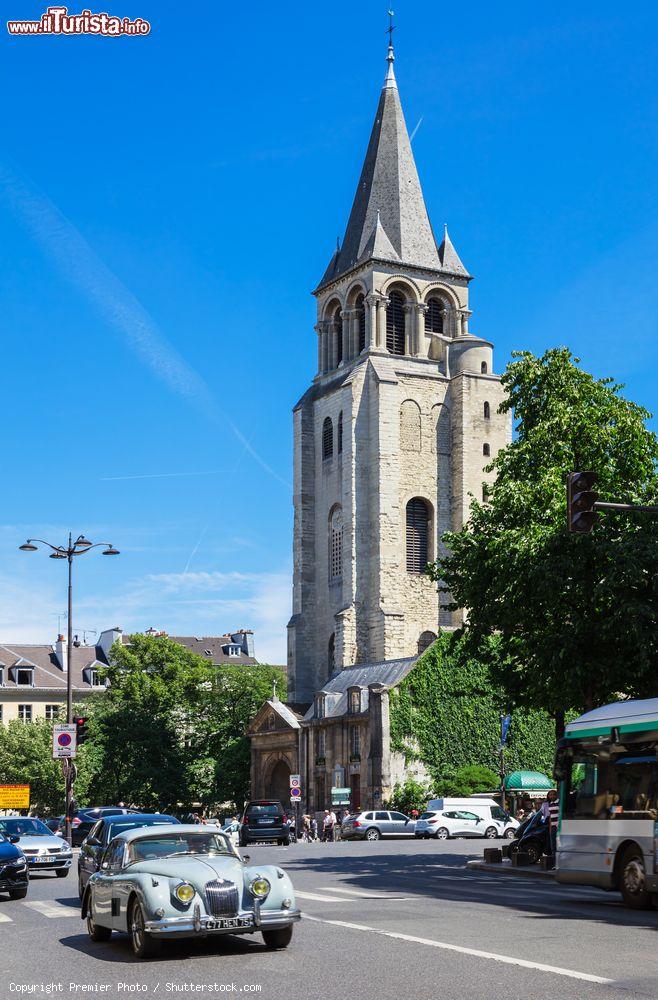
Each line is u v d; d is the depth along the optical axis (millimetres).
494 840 62312
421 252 97750
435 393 95125
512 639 38594
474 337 95938
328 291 101062
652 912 22875
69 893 30266
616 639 34344
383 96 101812
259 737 89875
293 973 15172
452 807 64812
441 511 93812
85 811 55281
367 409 93125
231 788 92312
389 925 19734
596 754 25812
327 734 81688
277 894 16969
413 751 76625
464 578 38875
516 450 38781
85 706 94250
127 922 17344
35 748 91000
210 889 16641
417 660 78125
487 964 15406
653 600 33156
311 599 96625
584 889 29422
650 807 23688
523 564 34844
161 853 18172
